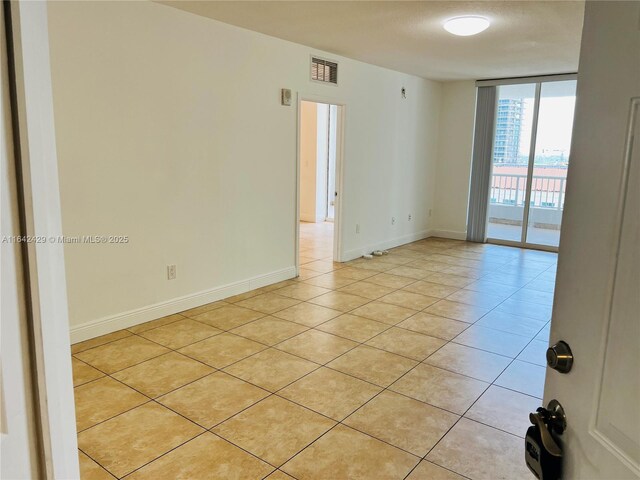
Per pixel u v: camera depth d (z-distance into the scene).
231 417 2.51
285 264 5.16
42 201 0.76
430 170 7.72
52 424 0.82
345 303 4.42
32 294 0.75
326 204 9.34
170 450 2.23
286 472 2.09
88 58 3.19
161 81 3.65
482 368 3.13
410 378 2.98
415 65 5.96
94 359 3.15
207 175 4.12
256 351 3.33
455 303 4.48
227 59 4.13
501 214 7.46
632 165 0.72
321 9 3.61
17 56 0.70
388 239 6.95
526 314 4.20
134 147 3.54
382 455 2.21
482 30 3.96
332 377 2.97
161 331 3.65
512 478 2.07
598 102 0.80
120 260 3.58
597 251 0.80
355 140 5.90
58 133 3.10
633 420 0.72
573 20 3.79
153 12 3.53
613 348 0.77
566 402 0.90
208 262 4.27
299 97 4.93
